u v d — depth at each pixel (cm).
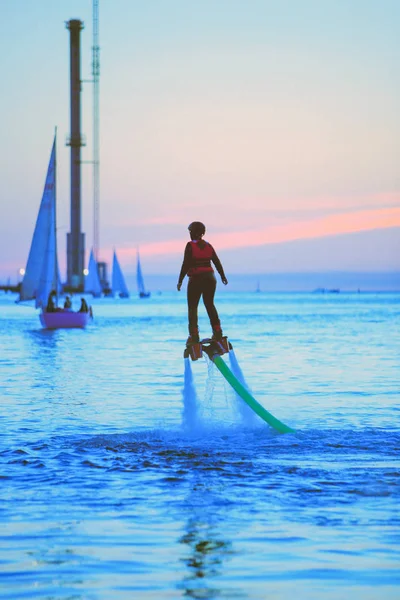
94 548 961
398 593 805
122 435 1828
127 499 1208
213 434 1827
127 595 805
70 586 831
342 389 2862
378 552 935
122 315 13725
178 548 959
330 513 1113
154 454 1584
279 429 1848
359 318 11750
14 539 1000
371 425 2002
